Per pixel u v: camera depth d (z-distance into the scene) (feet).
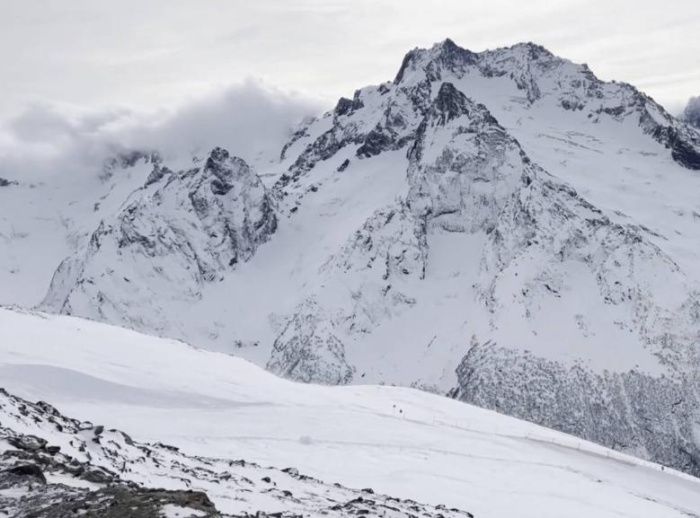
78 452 82.17
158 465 91.09
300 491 99.19
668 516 149.69
